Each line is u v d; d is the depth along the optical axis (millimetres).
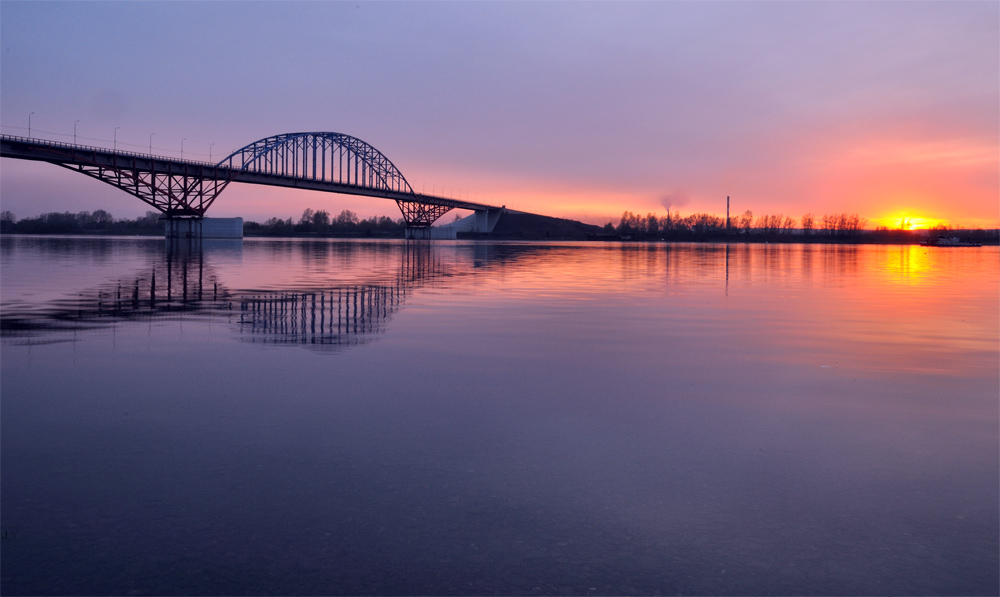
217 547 4852
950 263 57781
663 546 4926
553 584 4406
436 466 6422
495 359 11852
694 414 8336
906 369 11195
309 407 8453
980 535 5109
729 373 10836
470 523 5246
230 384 9641
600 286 28641
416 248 95875
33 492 5742
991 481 6133
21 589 4305
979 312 19484
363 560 4688
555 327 15961
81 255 52500
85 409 8258
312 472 6234
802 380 10320
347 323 16094
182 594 4270
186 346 12711
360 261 49594
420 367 11047
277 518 5293
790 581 4473
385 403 8703
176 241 103188
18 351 12055
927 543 4992
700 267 46125
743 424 7902
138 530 5094
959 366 11445
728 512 5480
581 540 5000
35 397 8812
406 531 5102
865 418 8172
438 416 8125
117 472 6199
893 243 191750
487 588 4355
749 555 4805
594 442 7191
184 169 105188
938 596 4309
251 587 4344
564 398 9094
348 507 5500
